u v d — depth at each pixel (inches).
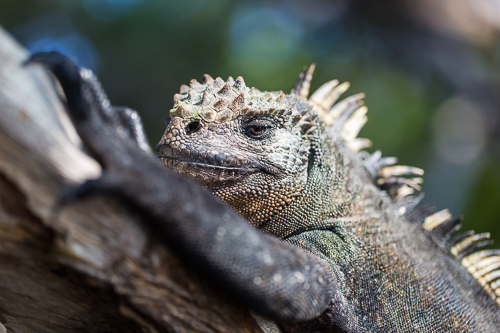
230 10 70.7
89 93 18.1
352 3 67.1
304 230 21.8
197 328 19.0
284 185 21.5
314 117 22.1
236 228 18.8
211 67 68.1
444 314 22.3
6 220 18.1
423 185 64.1
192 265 18.8
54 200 18.0
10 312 19.6
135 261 18.5
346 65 69.0
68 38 71.4
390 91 67.6
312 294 19.4
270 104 21.5
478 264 23.9
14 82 17.9
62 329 19.8
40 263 18.5
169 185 18.4
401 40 67.1
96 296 18.9
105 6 71.1
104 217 18.2
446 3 61.6
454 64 65.1
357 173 22.7
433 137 66.7
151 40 69.3
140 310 18.7
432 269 22.6
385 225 22.4
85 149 18.3
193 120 21.1
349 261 21.5
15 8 69.1
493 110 65.4
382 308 21.7
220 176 21.1
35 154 17.9
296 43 69.7
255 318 19.5
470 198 60.5
